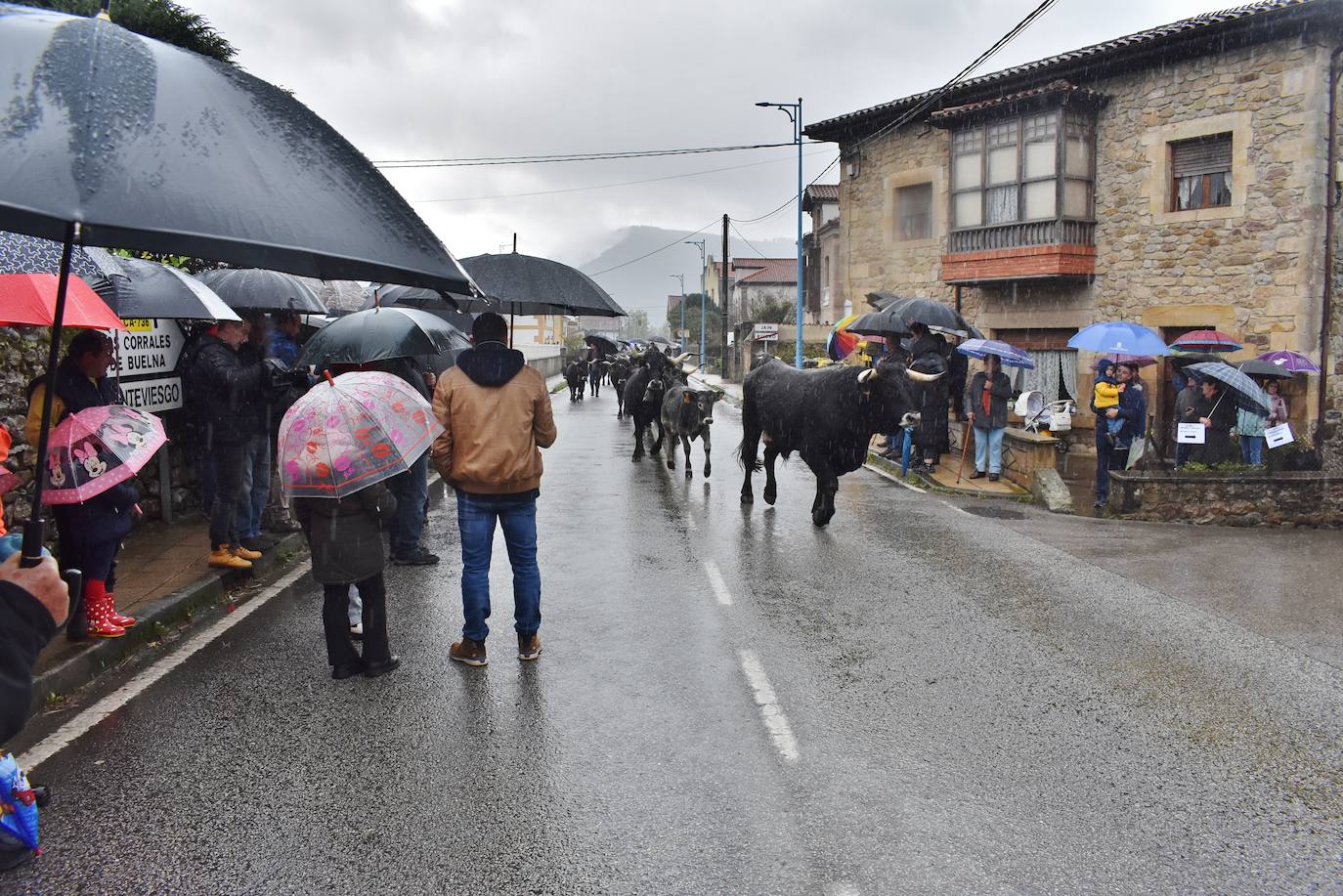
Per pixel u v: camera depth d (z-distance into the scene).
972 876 3.23
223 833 3.49
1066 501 11.12
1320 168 14.98
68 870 3.24
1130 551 8.76
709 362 71.00
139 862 3.29
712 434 19.94
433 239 2.58
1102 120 17.94
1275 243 15.48
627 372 24.77
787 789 3.89
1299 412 15.12
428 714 4.68
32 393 5.16
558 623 6.28
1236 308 16.02
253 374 6.79
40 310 4.88
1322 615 6.60
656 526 9.77
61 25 2.25
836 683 5.15
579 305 8.80
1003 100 18.39
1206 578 7.68
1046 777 4.02
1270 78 15.41
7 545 2.82
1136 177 17.44
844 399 9.17
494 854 3.36
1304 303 15.13
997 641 5.93
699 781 3.95
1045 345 19.38
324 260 2.76
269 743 4.32
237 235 2.05
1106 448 11.55
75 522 5.22
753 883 3.18
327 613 5.12
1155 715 4.73
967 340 15.69
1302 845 3.46
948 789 3.90
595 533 9.41
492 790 3.85
